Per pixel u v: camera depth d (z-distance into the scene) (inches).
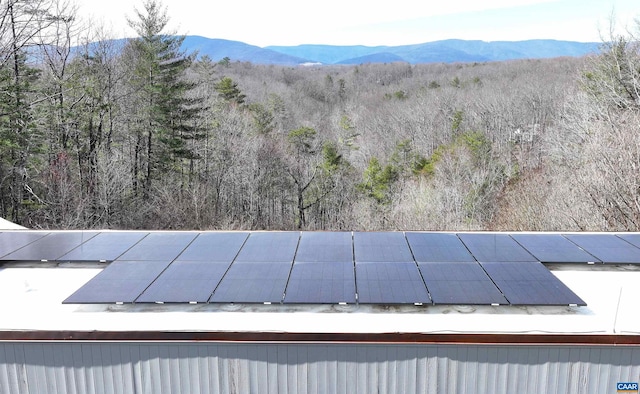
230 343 249.9
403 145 1859.0
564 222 931.3
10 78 1060.5
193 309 267.3
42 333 247.9
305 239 343.6
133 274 289.0
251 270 292.5
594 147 904.9
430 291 266.2
